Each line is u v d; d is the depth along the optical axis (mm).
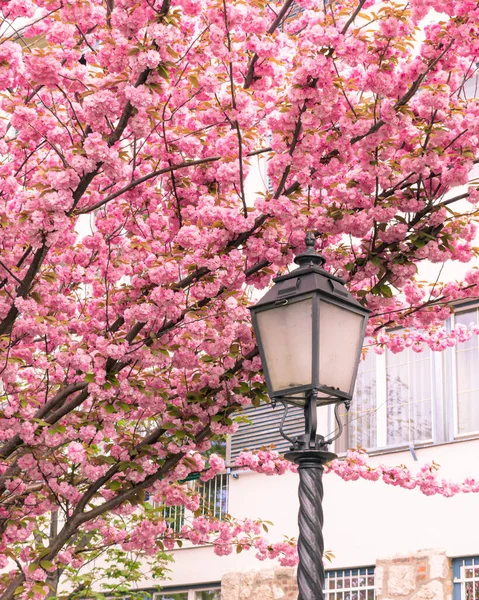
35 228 5254
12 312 5906
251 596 11625
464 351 10797
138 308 5883
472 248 6500
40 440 6223
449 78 5738
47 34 6012
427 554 10297
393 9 5383
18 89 6668
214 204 5969
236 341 6559
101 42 5660
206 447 6621
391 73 5609
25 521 7070
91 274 7484
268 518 12000
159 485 6613
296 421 12039
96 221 7172
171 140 6328
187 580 12445
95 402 6395
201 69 6059
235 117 5617
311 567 4113
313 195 6969
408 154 5699
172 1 5266
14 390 6816
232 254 5766
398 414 11180
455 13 5359
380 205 6043
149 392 6203
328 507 11375
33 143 6766
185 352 6367
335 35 5141
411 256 6133
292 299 4547
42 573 6305
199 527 7598
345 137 5684
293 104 5266
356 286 6938
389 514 10797
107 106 5145
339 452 11492
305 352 4445
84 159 5109
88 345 6383
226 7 5250
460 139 5824
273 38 5664
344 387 4539
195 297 6223
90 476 6320
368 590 10812
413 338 8664
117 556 11023
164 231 6957
